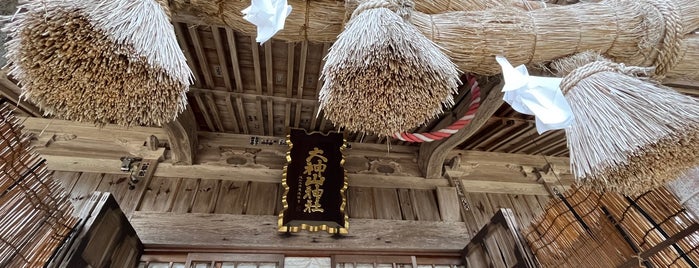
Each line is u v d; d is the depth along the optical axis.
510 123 3.74
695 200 1.65
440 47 1.25
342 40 1.14
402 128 1.31
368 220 3.46
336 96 1.19
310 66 2.95
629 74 1.28
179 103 1.11
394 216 3.60
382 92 1.16
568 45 1.40
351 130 1.35
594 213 1.94
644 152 1.13
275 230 3.20
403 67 1.11
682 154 1.16
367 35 1.10
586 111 1.22
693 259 1.47
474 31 1.33
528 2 1.59
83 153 3.55
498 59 1.28
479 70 1.41
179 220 3.13
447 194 3.87
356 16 1.20
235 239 3.07
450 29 1.32
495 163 4.48
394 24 1.14
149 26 1.02
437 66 1.14
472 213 3.76
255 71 2.95
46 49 0.97
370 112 1.24
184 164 3.67
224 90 3.30
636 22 1.43
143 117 1.14
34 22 0.95
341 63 1.10
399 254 3.22
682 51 1.40
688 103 1.15
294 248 3.09
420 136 2.53
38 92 1.05
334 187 3.50
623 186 1.25
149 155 3.67
